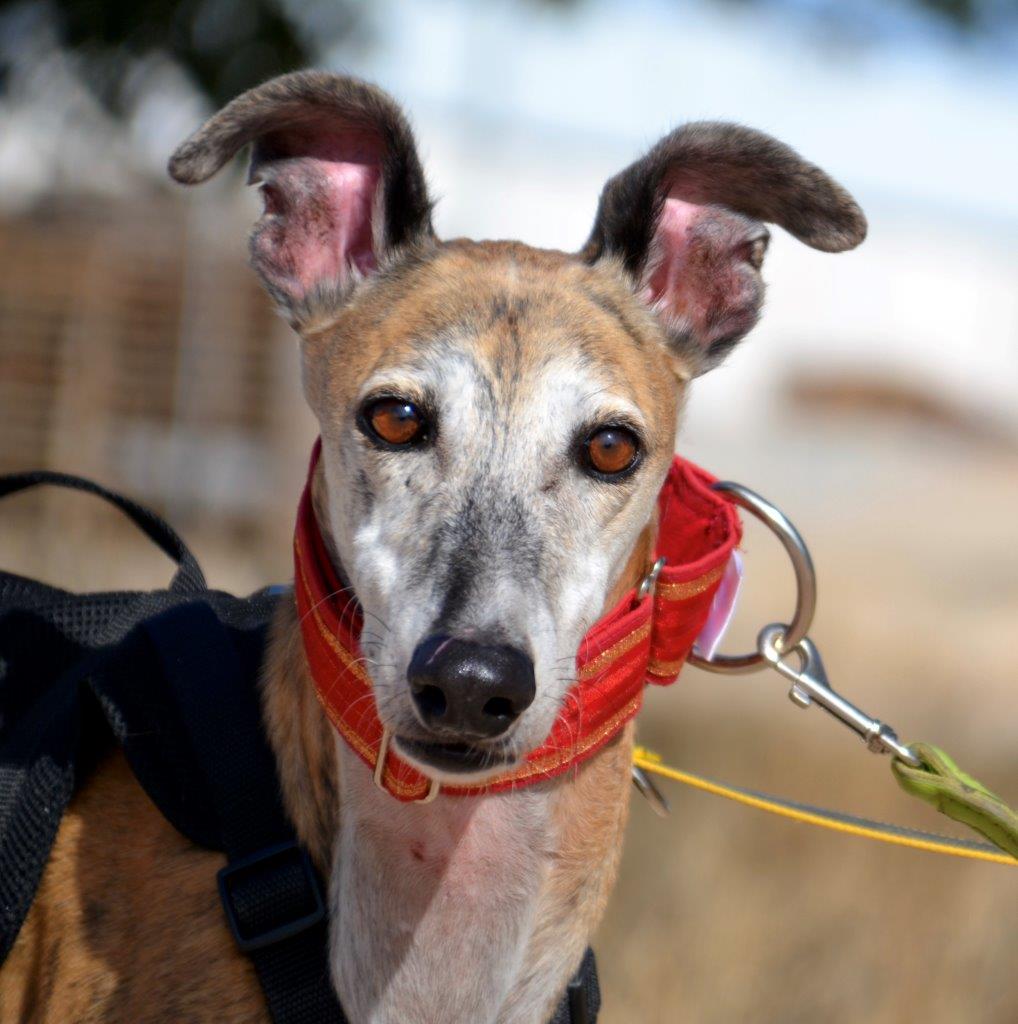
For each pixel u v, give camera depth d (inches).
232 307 495.2
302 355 134.8
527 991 120.8
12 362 472.4
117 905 116.6
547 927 121.4
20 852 116.2
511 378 121.6
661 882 220.1
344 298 133.5
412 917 116.4
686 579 124.3
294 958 112.2
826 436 1294.3
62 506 461.1
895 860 227.9
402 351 122.7
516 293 128.2
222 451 498.9
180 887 115.0
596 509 122.4
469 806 116.3
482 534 115.8
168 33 246.7
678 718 310.5
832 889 219.0
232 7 248.8
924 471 1003.3
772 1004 198.2
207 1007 111.4
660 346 138.6
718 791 140.8
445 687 102.9
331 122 136.1
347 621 123.0
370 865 115.9
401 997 115.8
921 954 207.0
